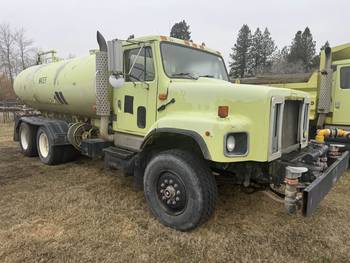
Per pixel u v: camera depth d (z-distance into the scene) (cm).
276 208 401
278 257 292
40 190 462
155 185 358
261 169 339
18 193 448
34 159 686
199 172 321
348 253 300
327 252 301
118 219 363
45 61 784
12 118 1634
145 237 322
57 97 605
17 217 366
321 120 721
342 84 706
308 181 324
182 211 335
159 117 384
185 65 412
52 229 337
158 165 348
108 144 484
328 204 425
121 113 447
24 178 528
